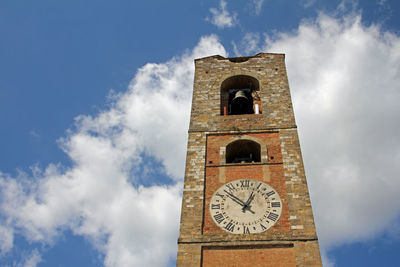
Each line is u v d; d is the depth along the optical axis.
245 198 29.23
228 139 33.81
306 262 25.23
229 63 41.44
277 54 42.12
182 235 27.31
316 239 26.28
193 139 34.03
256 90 39.72
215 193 29.78
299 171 30.45
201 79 40.03
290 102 36.62
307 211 27.89
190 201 29.30
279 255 25.83
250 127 34.53
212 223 27.95
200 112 36.44
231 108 39.16
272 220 27.73
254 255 25.97
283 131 33.91
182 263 25.83
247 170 31.11
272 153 32.16
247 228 27.42
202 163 31.89
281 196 29.11
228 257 26.03
